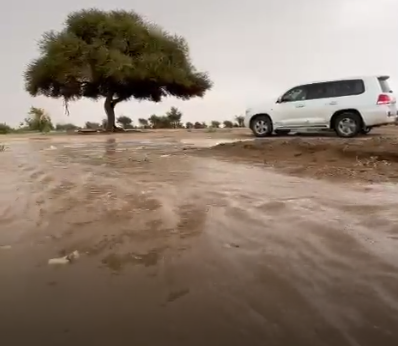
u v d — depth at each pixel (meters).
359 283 2.25
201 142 12.98
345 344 1.72
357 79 12.30
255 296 2.13
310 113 12.99
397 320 1.89
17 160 8.26
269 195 4.47
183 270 2.46
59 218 3.58
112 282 2.31
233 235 3.09
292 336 1.78
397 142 8.05
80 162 7.79
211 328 1.84
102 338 1.78
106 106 29.00
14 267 2.51
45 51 26.28
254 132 14.34
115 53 25.53
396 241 2.89
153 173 6.18
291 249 2.78
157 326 1.87
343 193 4.52
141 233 3.15
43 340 1.77
